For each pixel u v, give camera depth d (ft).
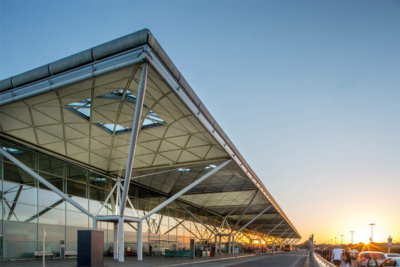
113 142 82.33
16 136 71.61
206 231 187.62
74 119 69.21
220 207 181.27
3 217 69.97
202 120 66.74
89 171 96.07
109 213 102.01
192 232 167.12
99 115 68.80
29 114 63.31
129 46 44.88
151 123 76.23
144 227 121.29
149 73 49.57
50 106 61.05
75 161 88.38
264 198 155.74
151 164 96.94
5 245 69.67
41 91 50.62
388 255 82.94
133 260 84.69
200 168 106.22
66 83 49.03
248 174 111.86
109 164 94.63
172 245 140.36
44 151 79.36
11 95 52.90
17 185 73.97
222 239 213.66
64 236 84.69
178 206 153.99
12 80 51.62
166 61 48.93
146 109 67.00
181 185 128.77
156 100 61.57
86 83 51.47
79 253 59.26
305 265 93.81
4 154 67.51
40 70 49.65
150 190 127.95
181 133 78.13
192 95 59.21
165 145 85.76
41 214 79.00
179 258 110.73
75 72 48.29
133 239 113.50
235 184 128.67
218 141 78.89
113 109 66.33
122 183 109.09
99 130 76.13
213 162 94.22
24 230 74.28
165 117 70.13
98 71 47.03
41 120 66.69
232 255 158.92
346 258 95.09
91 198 95.50
